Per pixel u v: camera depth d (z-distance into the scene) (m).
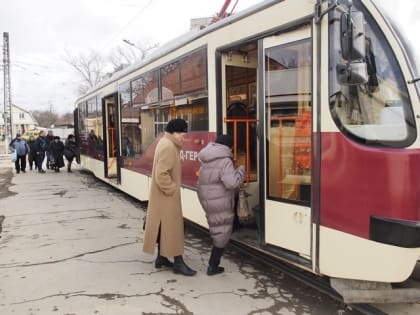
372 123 3.17
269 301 3.95
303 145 3.85
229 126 5.20
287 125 4.02
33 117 96.38
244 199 4.99
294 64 3.89
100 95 11.66
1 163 24.83
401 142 3.00
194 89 5.72
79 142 16.55
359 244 3.25
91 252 5.61
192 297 4.06
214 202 4.39
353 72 3.03
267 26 4.16
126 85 9.00
